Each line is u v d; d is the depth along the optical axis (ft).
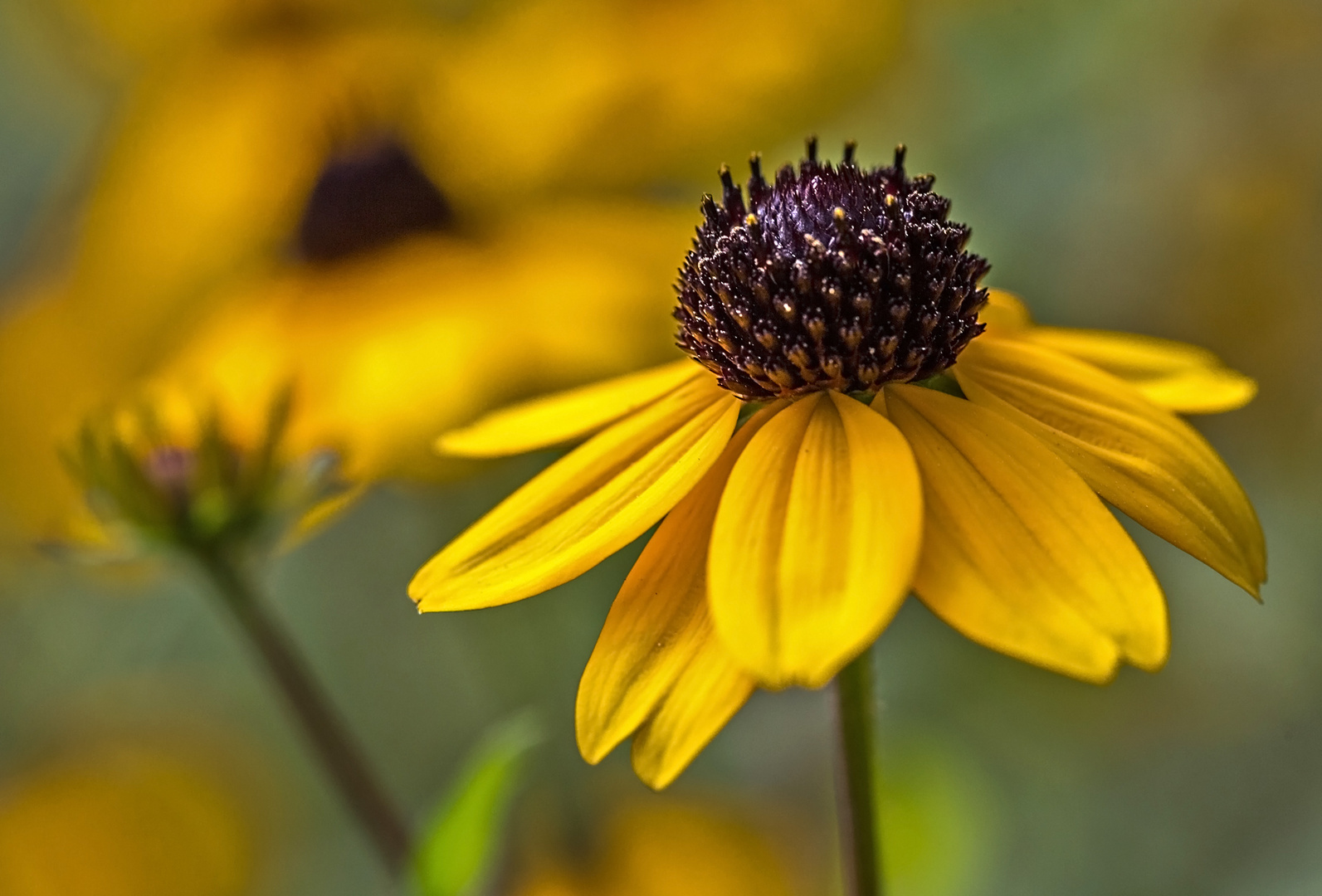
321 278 0.81
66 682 1.07
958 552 0.56
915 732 0.84
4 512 0.91
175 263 0.93
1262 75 0.98
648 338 0.79
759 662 0.54
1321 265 0.95
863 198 0.61
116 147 0.97
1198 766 0.97
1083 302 0.95
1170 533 0.58
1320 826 0.93
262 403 0.75
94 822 0.95
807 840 0.85
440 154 0.87
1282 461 0.97
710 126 0.89
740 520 0.57
